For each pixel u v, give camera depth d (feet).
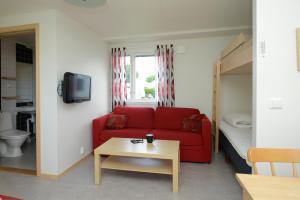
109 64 13.99
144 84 13.88
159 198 6.88
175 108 12.39
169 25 10.68
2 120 11.73
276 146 5.37
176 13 9.09
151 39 12.91
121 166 8.11
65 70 8.90
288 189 3.06
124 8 8.50
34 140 14.60
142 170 7.82
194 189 7.48
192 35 12.12
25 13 8.61
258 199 2.79
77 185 7.83
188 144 10.15
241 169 6.88
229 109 12.64
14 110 13.71
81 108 10.36
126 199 6.82
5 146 11.35
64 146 8.89
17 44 14.42
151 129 11.98
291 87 5.26
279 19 5.27
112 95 13.88
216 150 11.64
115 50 13.78
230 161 10.04
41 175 8.60
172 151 7.72
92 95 11.51
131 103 13.87
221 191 7.32
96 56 11.97
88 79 10.29
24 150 12.41
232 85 12.54
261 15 5.35
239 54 7.58
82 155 10.43
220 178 8.38
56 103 8.38
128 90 13.99
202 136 10.11
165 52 13.03
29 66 15.90
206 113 12.84
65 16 8.93
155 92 13.46
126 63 13.85
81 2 6.77
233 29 11.00
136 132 10.87
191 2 8.02
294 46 5.22
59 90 8.46
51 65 8.36
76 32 9.82
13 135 10.87
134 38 12.61
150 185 7.82
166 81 13.00
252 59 6.01
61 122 8.67
